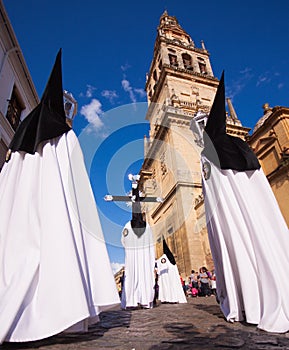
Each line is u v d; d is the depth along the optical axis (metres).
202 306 5.82
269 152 17.78
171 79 29.06
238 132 27.45
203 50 38.34
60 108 3.02
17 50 12.31
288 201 13.74
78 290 2.01
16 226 2.31
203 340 2.09
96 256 2.51
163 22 43.53
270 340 1.95
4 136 11.22
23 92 13.62
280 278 2.60
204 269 13.54
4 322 1.80
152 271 6.94
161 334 2.46
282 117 17.06
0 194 2.65
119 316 4.56
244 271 2.82
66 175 2.62
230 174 3.38
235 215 3.12
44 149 2.71
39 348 1.93
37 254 2.22
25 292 1.98
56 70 2.92
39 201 2.47
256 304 2.66
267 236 2.90
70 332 2.46
